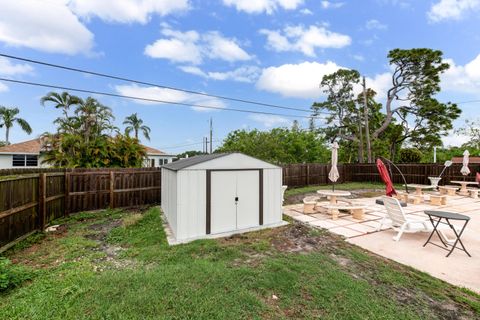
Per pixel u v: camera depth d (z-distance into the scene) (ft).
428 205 27.91
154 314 7.47
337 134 71.97
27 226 16.81
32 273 10.77
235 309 7.86
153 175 29.86
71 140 34.94
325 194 25.18
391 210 17.10
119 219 22.62
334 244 15.12
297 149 63.41
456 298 9.14
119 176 27.43
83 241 16.12
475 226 18.98
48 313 7.50
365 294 9.11
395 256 13.29
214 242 15.19
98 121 46.37
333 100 71.26
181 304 7.98
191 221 16.37
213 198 17.17
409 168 46.14
